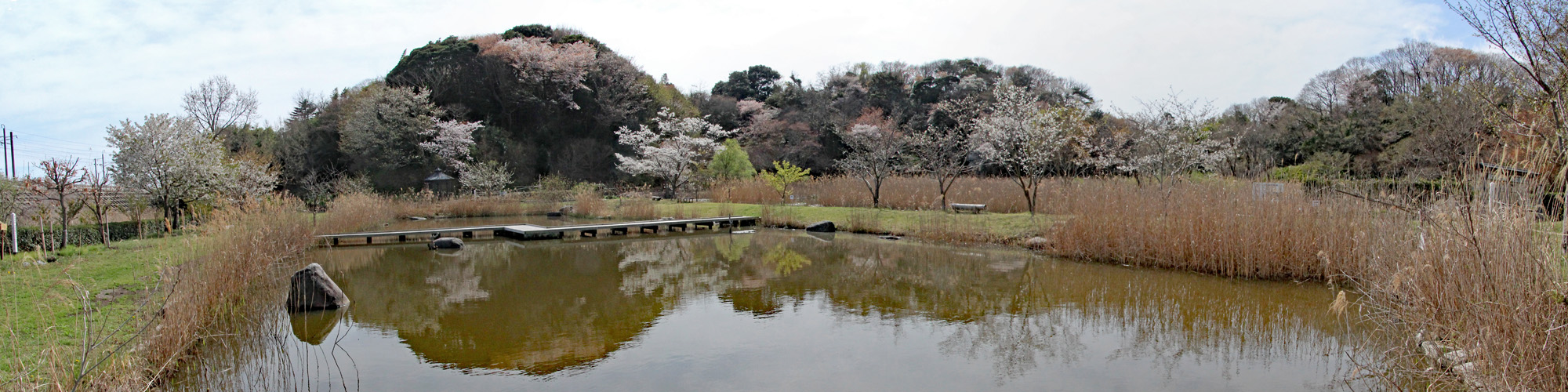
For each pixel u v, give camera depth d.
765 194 20.39
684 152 26.59
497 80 32.56
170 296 4.98
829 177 21.72
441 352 5.54
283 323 6.43
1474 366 3.71
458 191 24.97
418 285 8.62
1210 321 6.34
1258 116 28.12
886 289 8.15
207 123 26.34
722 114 39.19
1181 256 8.86
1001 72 39.84
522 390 4.63
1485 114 4.89
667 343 5.76
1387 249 5.59
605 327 6.35
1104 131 18.50
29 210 10.45
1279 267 7.98
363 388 4.64
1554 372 3.32
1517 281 3.56
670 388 4.67
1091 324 6.35
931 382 4.78
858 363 5.20
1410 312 4.52
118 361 4.16
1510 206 3.75
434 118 28.67
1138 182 12.30
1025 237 11.48
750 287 8.34
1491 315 3.62
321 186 22.44
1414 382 4.43
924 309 7.04
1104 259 9.76
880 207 16.62
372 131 27.25
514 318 6.71
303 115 33.44
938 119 31.42
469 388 4.66
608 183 29.95
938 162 15.34
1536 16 3.83
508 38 35.97
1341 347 5.44
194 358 5.14
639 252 11.82
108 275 6.96
